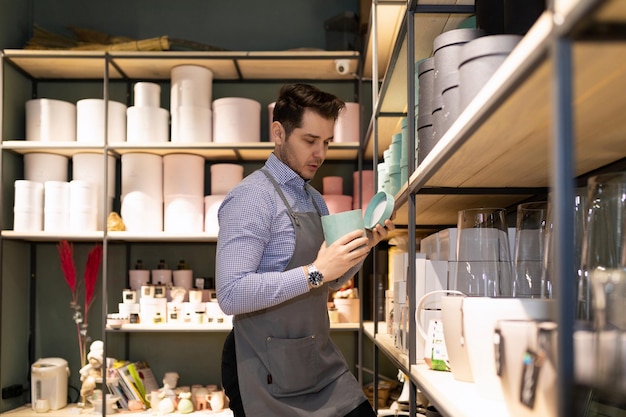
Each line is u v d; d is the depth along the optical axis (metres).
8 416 3.15
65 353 3.59
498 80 0.68
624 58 0.53
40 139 3.31
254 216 1.78
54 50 3.28
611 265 0.78
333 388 1.92
